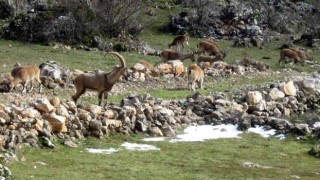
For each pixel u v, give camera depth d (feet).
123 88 131.44
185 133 96.27
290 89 122.01
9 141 75.72
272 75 166.50
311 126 100.83
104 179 67.77
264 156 84.38
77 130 86.43
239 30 262.47
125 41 219.00
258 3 288.71
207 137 94.32
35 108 85.71
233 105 109.81
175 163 77.71
